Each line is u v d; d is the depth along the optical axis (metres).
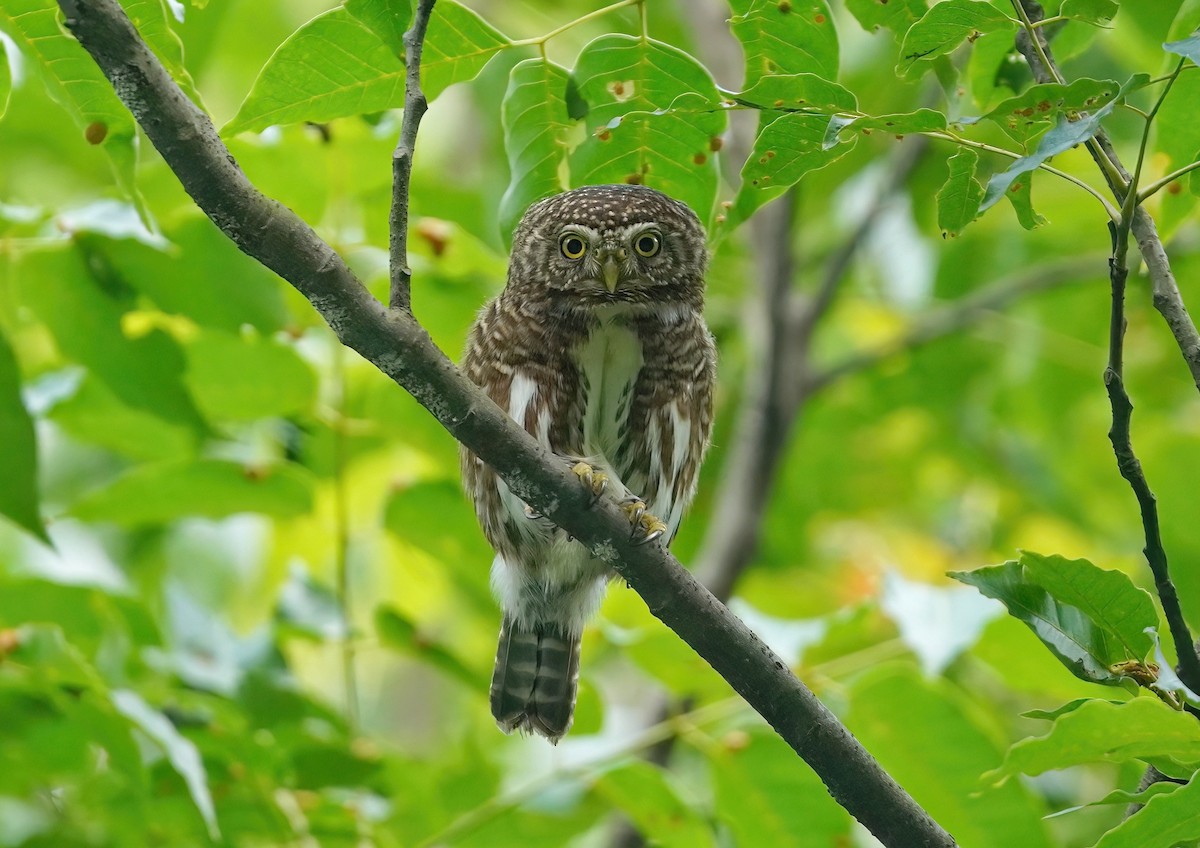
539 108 7.85
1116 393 5.94
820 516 17.23
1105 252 16.03
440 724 17.25
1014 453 16.48
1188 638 6.16
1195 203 7.83
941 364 16.72
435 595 14.23
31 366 10.88
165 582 12.97
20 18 7.06
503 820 10.64
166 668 10.58
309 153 9.98
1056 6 7.96
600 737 10.66
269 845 11.05
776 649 9.70
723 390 16.88
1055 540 16.86
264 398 10.30
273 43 17.53
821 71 7.55
